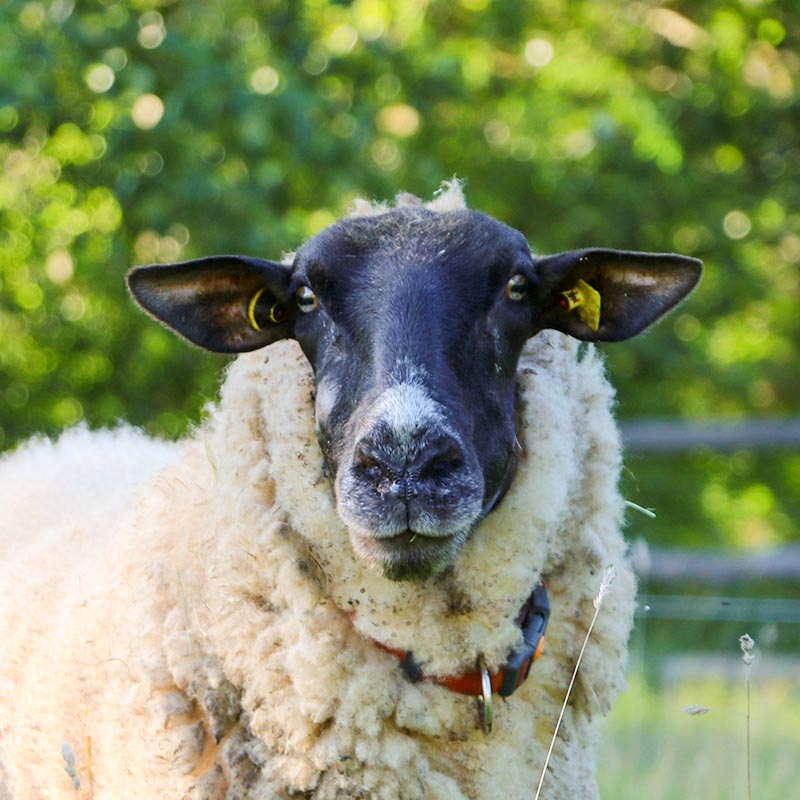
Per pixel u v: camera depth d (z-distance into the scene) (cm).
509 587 564
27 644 660
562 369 631
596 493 620
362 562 555
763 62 2386
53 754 612
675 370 2450
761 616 1337
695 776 869
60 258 1736
